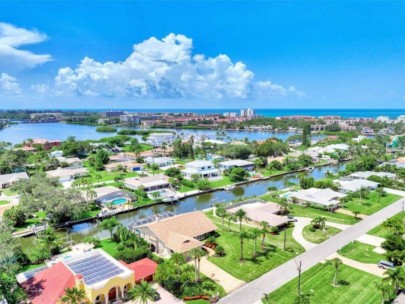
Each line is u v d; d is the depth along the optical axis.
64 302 45.53
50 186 100.81
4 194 120.31
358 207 99.00
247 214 86.75
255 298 51.16
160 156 197.00
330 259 63.84
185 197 116.94
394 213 92.94
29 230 83.56
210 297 50.94
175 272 55.38
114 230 84.81
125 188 125.00
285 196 108.44
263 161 171.12
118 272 52.69
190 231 73.94
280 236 76.44
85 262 55.94
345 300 50.22
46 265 63.50
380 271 59.09
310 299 50.50
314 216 91.38
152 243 71.56
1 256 51.97
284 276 57.94
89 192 103.62
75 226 90.19
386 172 143.25
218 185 132.50
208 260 64.56
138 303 49.69
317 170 171.12
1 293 46.41
